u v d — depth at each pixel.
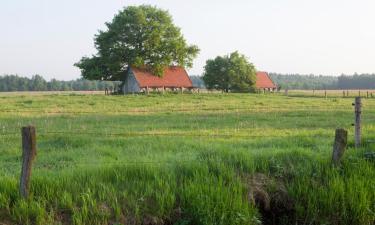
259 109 35.88
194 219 8.51
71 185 8.93
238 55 82.50
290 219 9.42
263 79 104.19
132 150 13.91
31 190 8.57
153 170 9.89
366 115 29.95
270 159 10.78
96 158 12.66
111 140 15.99
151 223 8.36
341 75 197.12
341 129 10.55
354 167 10.53
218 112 32.25
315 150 13.09
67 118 26.44
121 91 67.88
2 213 8.03
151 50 70.56
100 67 69.50
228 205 8.63
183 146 14.45
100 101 44.31
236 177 9.87
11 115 27.78
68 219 8.07
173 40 71.81
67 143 15.66
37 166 11.59
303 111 33.91
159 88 71.56
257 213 8.92
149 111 32.75
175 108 36.22
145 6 71.75
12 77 156.75
